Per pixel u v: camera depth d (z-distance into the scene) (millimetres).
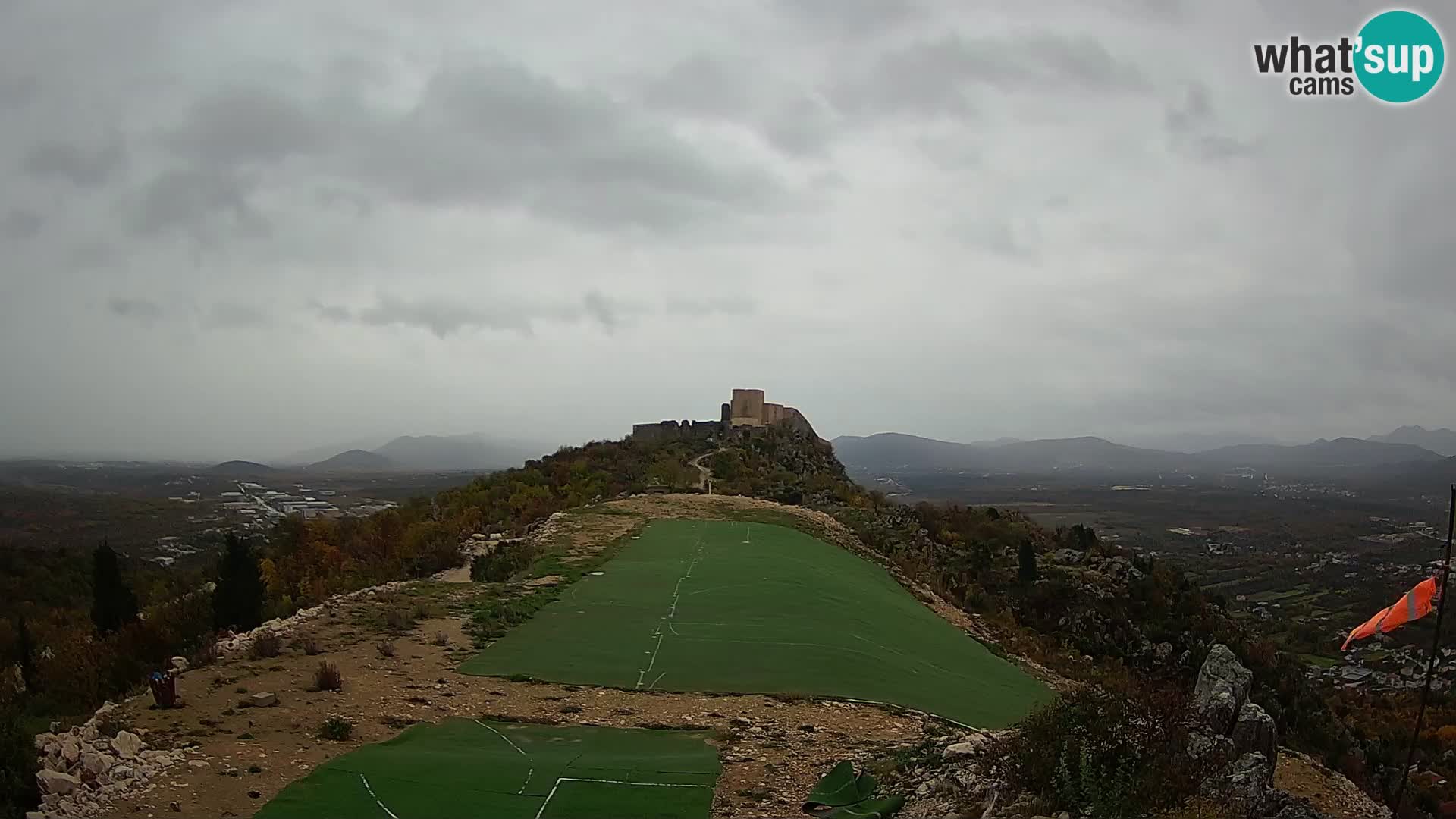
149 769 12625
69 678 25812
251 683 17297
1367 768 37219
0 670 30156
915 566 47906
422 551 39750
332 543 53938
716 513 47438
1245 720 12242
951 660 26844
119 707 15695
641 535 40062
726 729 16812
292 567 50094
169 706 15508
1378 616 10859
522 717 16859
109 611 36531
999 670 27484
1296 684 45875
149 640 28281
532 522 48938
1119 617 52531
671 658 21719
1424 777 37406
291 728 14984
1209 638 51406
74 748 12445
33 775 11688
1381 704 51594
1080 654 44094
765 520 46156
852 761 15078
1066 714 12266
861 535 50875
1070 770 11383
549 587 28766
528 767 13867
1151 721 11719
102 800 11547
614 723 16953
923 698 20844
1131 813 10375
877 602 32312
